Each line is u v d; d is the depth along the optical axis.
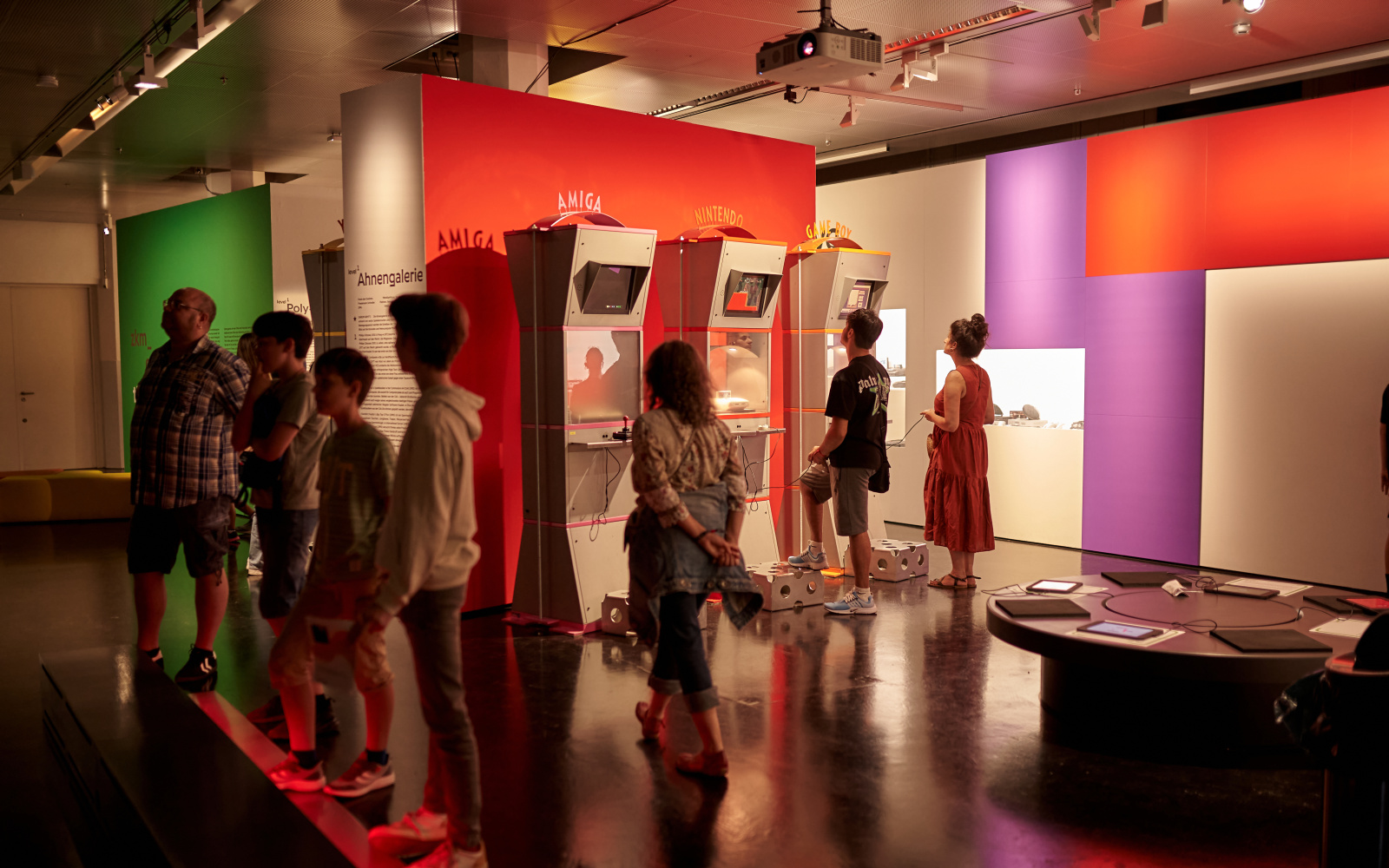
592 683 4.58
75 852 3.14
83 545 8.45
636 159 6.82
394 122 5.87
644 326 6.82
